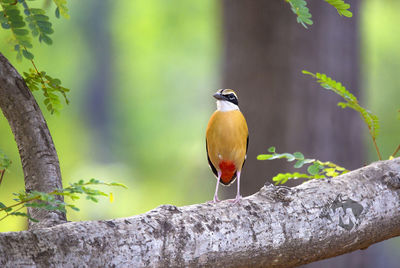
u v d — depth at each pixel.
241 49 13.27
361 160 13.83
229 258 4.91
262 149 12.95
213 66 25.33
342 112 13.38
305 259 5.32
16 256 4.12
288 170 12.70
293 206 5.26
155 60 33.50
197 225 4.84
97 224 4.54
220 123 8.18
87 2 40.44
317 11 13.09
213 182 29.19
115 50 43.94
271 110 12.95
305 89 12.98
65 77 33.88
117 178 30.03
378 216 5.55
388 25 23.02
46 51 27.08
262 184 12.86
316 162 6.42
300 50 12.98
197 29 29.83
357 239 5.48
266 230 5.05
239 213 5.09
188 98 34.12
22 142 5.77
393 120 24.64
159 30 30.58
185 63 33.03
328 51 13.22
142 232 4.61
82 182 4.29
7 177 15.98
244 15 13.27
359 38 13.95
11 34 5.51
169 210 4.92
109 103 47.62
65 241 4.32
